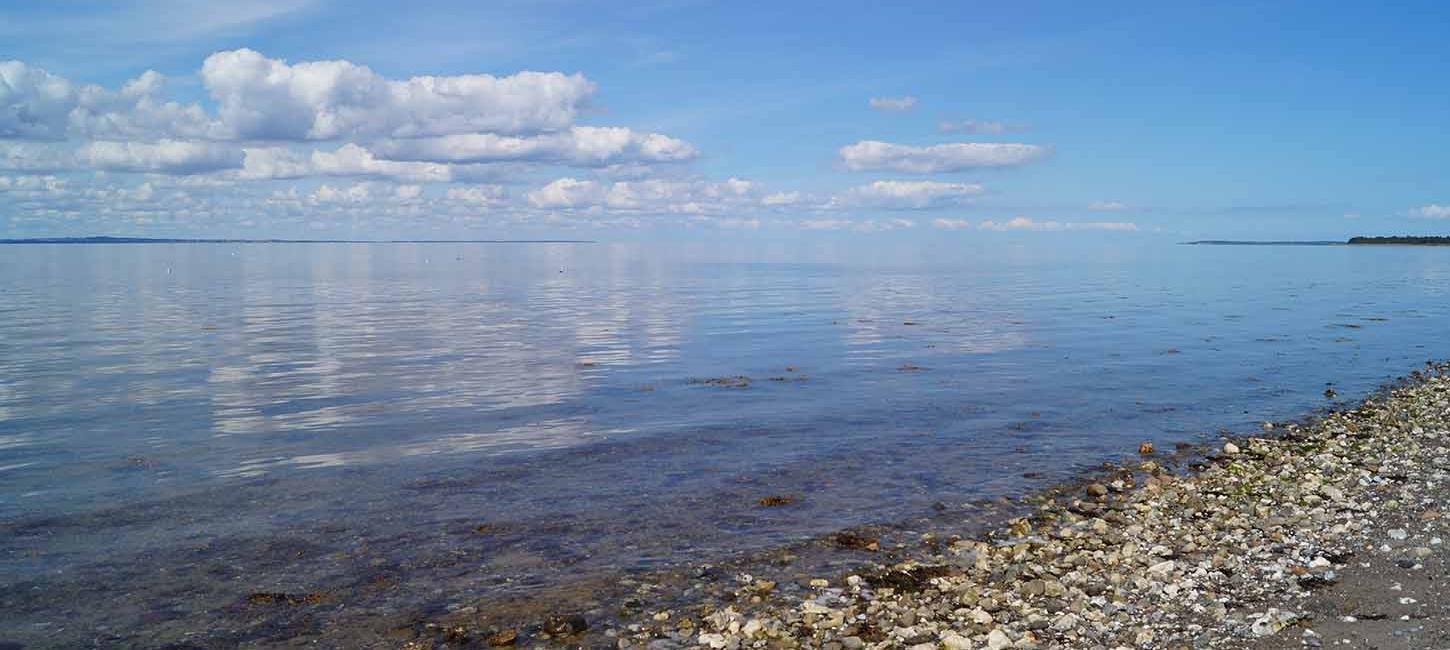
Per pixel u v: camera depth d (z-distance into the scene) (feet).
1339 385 89.76
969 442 64.85
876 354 113.80
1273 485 52.80
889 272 410.31
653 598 36.81
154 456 60.34
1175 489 52.60
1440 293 239.30
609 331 144.87
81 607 35.94
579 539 43.93
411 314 181.27
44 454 60.95
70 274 382.01
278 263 541.34
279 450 62.08
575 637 33.17
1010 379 93.04
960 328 147.43
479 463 58.49
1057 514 48.19
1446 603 32.19
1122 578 37.04
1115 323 155.12
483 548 42.60
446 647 32.55
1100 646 30.58
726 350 118.52
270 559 41.09
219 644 32.83
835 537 44.37
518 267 484.33
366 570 39.78
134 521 46.44
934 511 48.78
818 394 84.02
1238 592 34.65
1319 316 168.86
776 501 50.24
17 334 141.08
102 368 103.14
